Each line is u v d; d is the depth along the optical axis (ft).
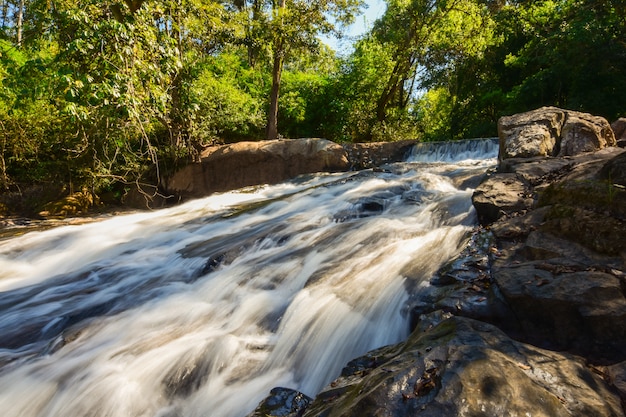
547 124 24.70
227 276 16.29
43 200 42.37
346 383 8.71
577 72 51.80
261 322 13.33
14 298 17.37
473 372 6.81
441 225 17.52
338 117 68.03
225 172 43.91
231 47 58.29
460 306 10.70
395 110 78.48
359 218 20.89
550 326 9.66
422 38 68.44
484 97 71.15
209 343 12.26
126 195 45.44
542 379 7.15
